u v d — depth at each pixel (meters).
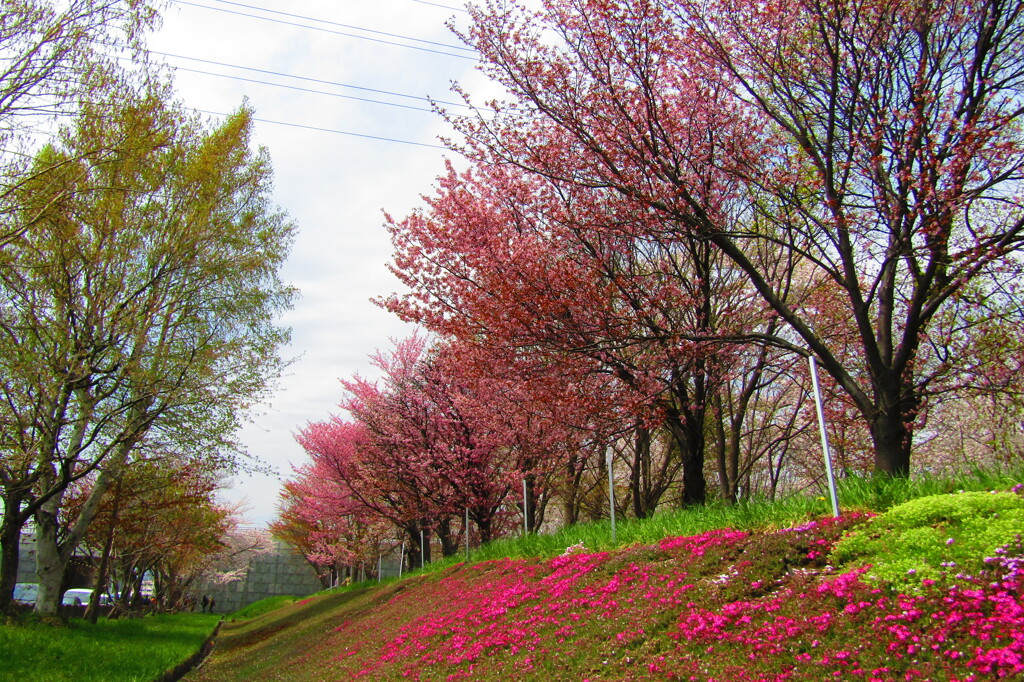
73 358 14.29
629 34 11.13
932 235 9.48
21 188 11.53
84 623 19.64
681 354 11.89
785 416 21.45
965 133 9.11
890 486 7.75
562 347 12.26
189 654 18.55
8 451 14.23
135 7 11.13
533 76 11.74
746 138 12.41
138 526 24.56
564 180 11.90
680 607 7.05
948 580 5.26
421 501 22.77
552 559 12.25
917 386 10.79
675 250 15.23
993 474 7.36
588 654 6.98
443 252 14.77
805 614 5.76
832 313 14.14
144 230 16.50
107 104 13.63
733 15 11.13
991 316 11.68
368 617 16.75
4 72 10.41
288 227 18.89
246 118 18.20
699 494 13.39
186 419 16.42
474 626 9.99
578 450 15.34
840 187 10.73
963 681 4.18
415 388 22.30
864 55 10.35
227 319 17.73
